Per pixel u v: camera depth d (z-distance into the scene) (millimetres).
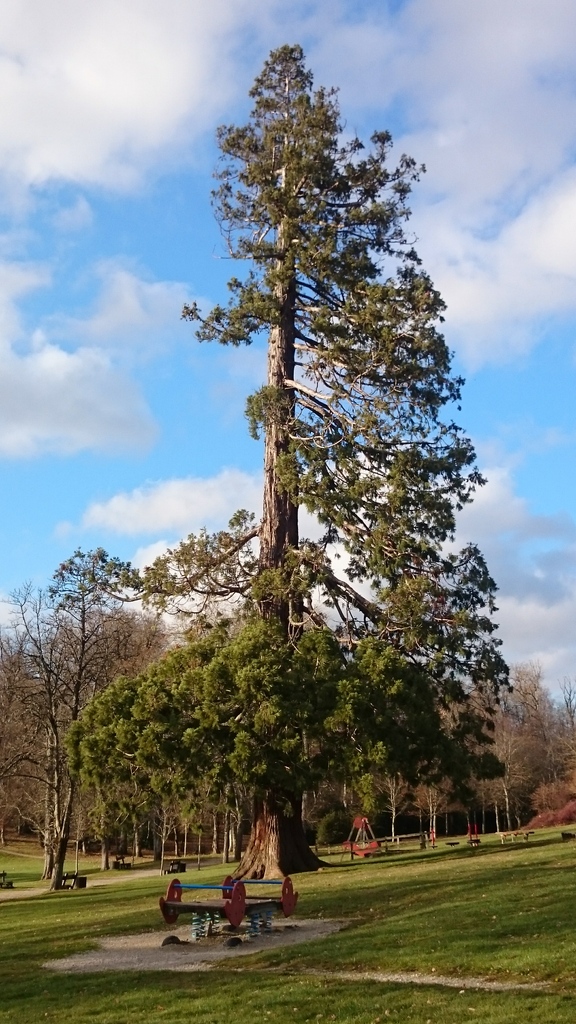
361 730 22891
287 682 22500
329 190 31219
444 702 26719
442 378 28672
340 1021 8789
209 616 28109
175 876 35594
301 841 26312
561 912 13344
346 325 29156
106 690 25281
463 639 26359
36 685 35906
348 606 27516
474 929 12695
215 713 22484
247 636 23750
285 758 22453
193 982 11375
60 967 13367
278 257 30500
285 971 11633
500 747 60250
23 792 44125
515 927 12492
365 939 13055
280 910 16922
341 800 55438
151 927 17000
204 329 29203
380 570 27125
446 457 28312
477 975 10188
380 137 31594
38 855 63656
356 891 19406
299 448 27406
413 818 65875
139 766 23453
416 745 24453
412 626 25953
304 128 30875
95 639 34406
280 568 26969
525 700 75125
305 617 26906
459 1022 8266
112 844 62781
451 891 17328
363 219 30766
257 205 30875
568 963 9992
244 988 10664
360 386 28500
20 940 16797
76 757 24547
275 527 28125
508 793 60938
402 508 27234
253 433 28594
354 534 27750
